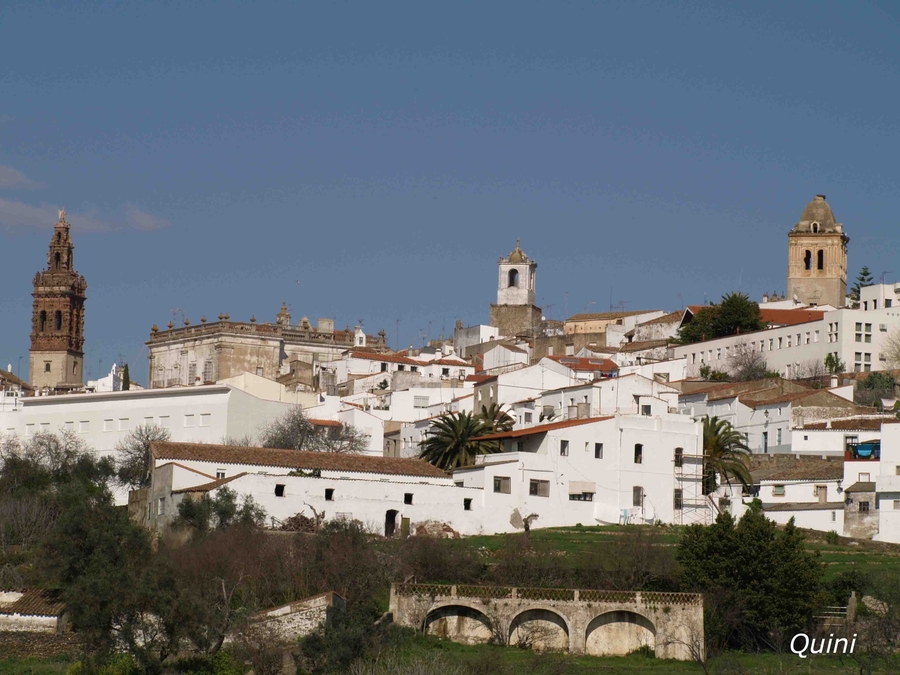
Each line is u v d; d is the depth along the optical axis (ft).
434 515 521.65
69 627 405.80
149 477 559.79
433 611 410.31
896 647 410.72
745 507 555.69
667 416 593.42
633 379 631.15
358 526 483.10
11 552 479.00
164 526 498.69
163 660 382.01
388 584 435.53
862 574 449.06
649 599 412.77
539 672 376.07
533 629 410.72
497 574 442.50
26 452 628.69
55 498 510.17
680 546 453.17
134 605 387.75
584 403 619.26
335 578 428.15
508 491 536.01
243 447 541.34
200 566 421.59
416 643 396.98
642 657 408.67
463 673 367.25
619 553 454.40
